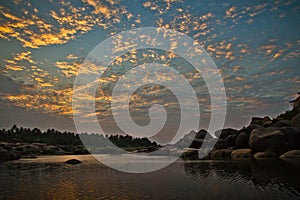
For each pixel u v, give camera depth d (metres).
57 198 15.02
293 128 36.22
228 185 17.52
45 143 102.75
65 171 29.41
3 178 23.67
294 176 19.45
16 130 107.06
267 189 15.63
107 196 15.27
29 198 15.17
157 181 20.52
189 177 22.08
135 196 15.09
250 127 46.06
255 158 35.97
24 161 47.34
